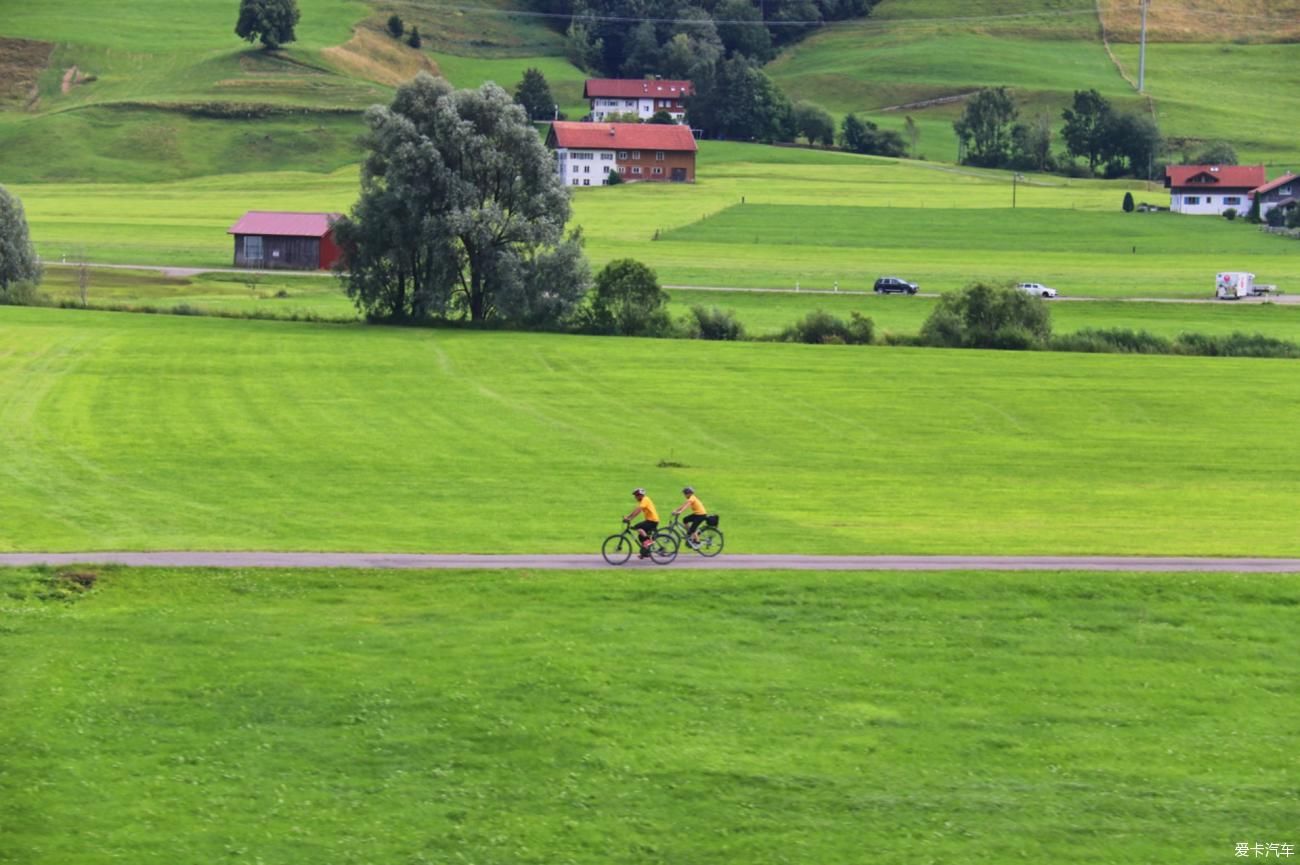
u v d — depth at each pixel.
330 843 46.75
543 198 173.75
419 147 169.75
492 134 174.88
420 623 61.72
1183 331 179.88
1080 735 53.91
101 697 54.69
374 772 50.75
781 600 64.19
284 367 141.88
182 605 63.28
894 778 50.78
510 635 60.19
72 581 64.81
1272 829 48.25
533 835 47.47
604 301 169.25
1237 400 134.00
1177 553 72.94
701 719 54.31
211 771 50.44
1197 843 47.47
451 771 50.84
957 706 55.81
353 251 173.12
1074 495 93.56
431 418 119.69
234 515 81.12
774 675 57.66
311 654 58.44
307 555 69.75
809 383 138.62
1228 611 64.38
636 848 46.84
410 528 77.69
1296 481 101.44
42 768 50.06
